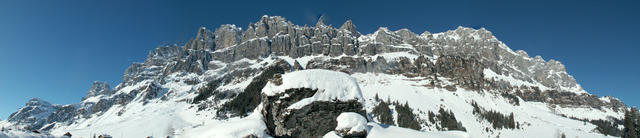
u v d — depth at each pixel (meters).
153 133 167.88
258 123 51.38
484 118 193.62
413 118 166.88
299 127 53.22
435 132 55.25
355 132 48.84
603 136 192.62
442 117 175.25
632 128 137.12
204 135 49.81
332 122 53.44
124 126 188.38
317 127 53.00
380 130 51.12
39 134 54.47
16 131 50.75
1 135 46.12
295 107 53.62
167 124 183.62
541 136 167.50
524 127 182.00
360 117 51.09
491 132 166.75
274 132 54.81
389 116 160.50
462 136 55.56
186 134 52.00
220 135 48.12
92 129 186.62
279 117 54.84
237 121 53.78
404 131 52.53
